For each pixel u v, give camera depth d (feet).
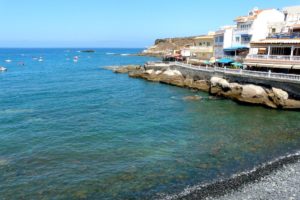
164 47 648.38
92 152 76.59
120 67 310.24
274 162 67.56
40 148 79.41
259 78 120.47
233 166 66.49
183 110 121.80
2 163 69.56
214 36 216.95
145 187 58.13
